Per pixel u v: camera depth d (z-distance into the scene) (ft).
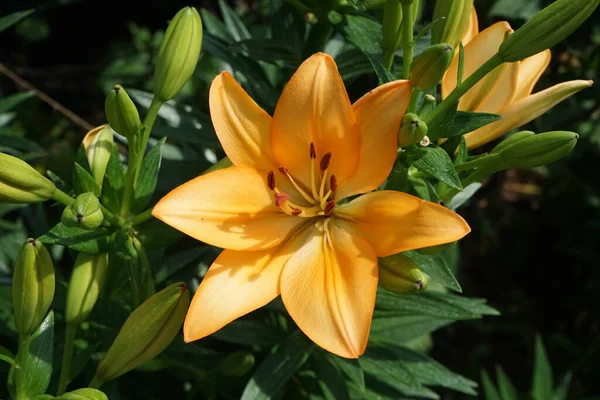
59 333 2.58
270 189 2.21
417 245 2.09
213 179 2.15
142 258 2.30
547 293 4.23
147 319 2.17
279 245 2.21
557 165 4.01
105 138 2.34
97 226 2.15
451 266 3.41
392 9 2.25
